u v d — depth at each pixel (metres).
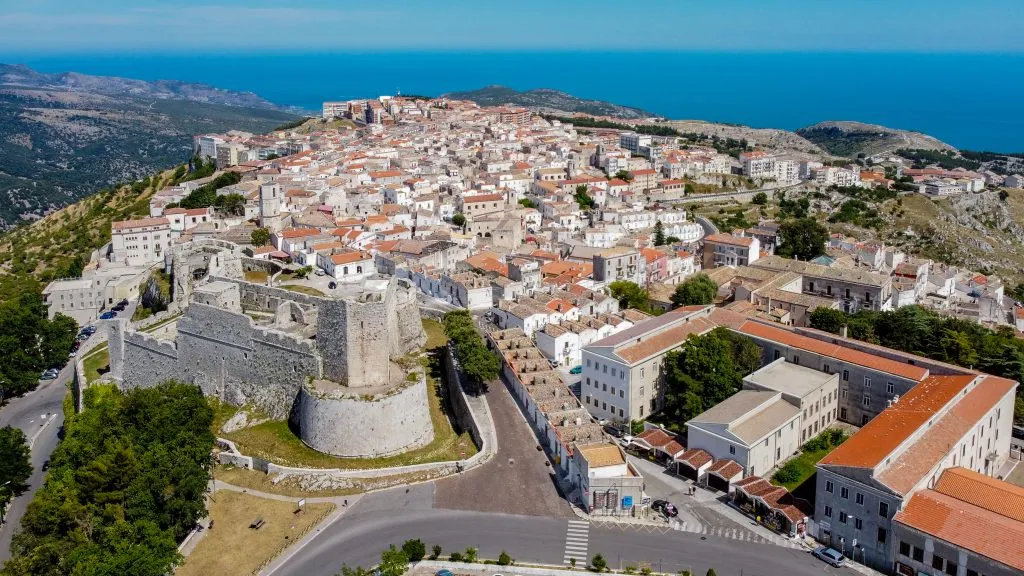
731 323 181.00
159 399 151.12
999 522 106.75
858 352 161.25
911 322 192.38
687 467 141.00
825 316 196.62
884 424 131.25
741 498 131.75
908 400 140.12
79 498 128.62
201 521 129.25
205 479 131.88
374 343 152.50
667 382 164.38
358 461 145.12
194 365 173.88
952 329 190.12
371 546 120.94
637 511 129.00
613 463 130.62
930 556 108.38
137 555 110.75
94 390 179.75
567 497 133.62
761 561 116.69
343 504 132.25
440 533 123.88
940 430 128.00
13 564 117.06
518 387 170.12
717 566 115.50
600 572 114.12
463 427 160.00
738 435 136.50
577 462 133.88
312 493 135.62
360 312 150.62
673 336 171.38
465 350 166.38
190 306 173.38
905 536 110.69
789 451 146.38
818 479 121.25
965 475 118.38
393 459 145.75
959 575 105.62
